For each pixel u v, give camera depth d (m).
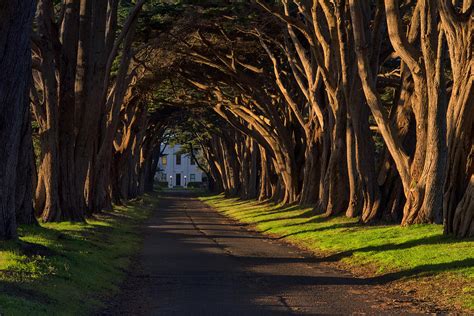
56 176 31.16
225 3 37.66
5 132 16.16
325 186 40.91
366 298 15.02
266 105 52.06
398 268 19.19
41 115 31.17
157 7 37.66
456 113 22.59
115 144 58.69
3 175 16.42
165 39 41.00
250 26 40.88
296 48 41.97
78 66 31.72
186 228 40.12
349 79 31.78
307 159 49.66
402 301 14.62
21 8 15.40
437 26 27.27
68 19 30.70
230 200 86.00
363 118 32.19
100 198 46.75
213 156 113.06
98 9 31.83
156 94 57.56
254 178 78.56
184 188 169.62
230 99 57.44
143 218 49.91
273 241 31.53
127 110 55.47
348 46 32.00
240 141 84.56
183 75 50.50
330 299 14.84
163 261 22.48
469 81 22.09
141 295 15.30
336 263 22.28
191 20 38.81
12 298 11.09
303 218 40.34
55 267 15.41
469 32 22.23
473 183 22.34
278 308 13.58
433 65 26.62
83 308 12.75
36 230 23.58
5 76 15.66
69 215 31.72
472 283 15.85
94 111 32.25
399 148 28.44
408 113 30.77
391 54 36.25
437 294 15.28
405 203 31.59
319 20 35.19
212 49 44.84
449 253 19.98
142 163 94.56
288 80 51.03
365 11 31.36
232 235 34.97
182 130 96.62
